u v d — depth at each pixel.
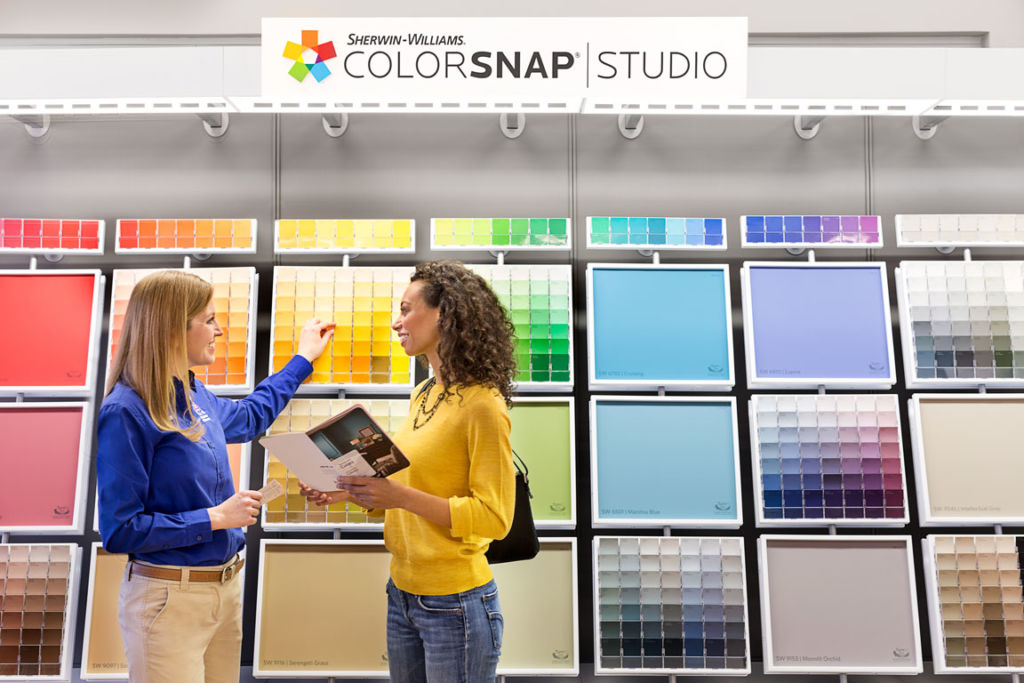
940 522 2.96
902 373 3.19
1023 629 2.90
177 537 1.81
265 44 2.67
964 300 3.05
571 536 3.07
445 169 3.25
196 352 2.01
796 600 2.94
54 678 2.84
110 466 1.80
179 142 3.25
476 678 1.82
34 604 2.88
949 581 2.93
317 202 3.23
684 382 3.00
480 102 2.89
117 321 3.01
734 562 2.95
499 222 3.05
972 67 2.80
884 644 2.91
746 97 2.67
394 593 1.92
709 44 2.67
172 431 1.88
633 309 3.06
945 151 3.28
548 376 3.00
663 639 2.90
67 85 2.76
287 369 2.66
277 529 2.93
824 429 3.01
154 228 3.03
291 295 3.00
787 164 3.26
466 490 1.84
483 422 1.79
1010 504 2.97
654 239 3.06
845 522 2.95
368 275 3.02
